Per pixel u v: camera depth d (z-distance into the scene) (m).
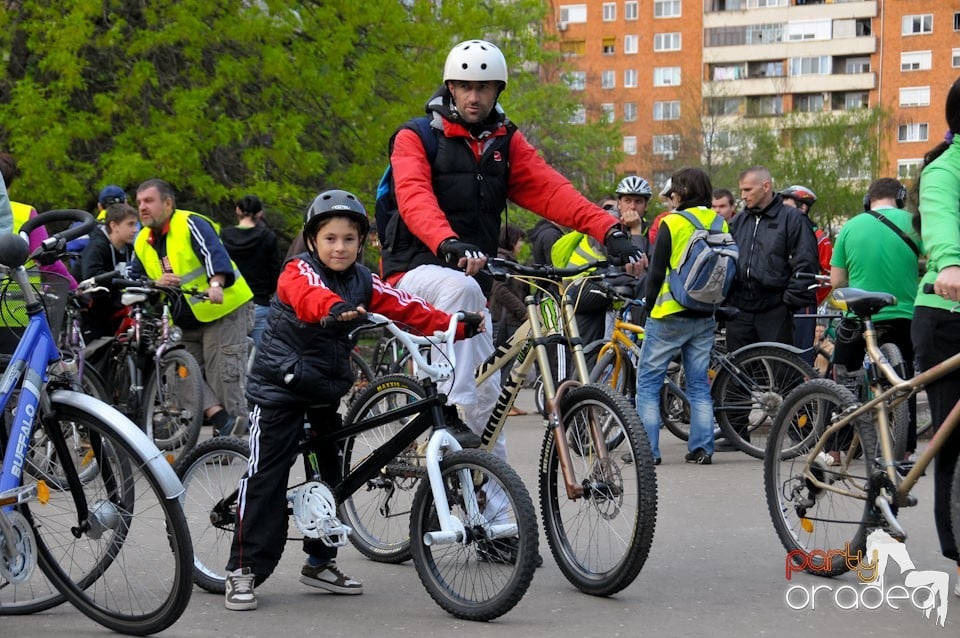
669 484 8.73
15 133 18.45
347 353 5.39
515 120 29.17
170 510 4.66
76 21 18.23
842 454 5.70
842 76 100.81
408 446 5.64
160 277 9.67
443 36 22.16
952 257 5.04
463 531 5.02
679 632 4.95
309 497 5.36
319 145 22.06
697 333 9.60
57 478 4.86
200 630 4.97
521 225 33.56
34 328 4.93
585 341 11.15
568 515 5.71
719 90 63.69
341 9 20.78
